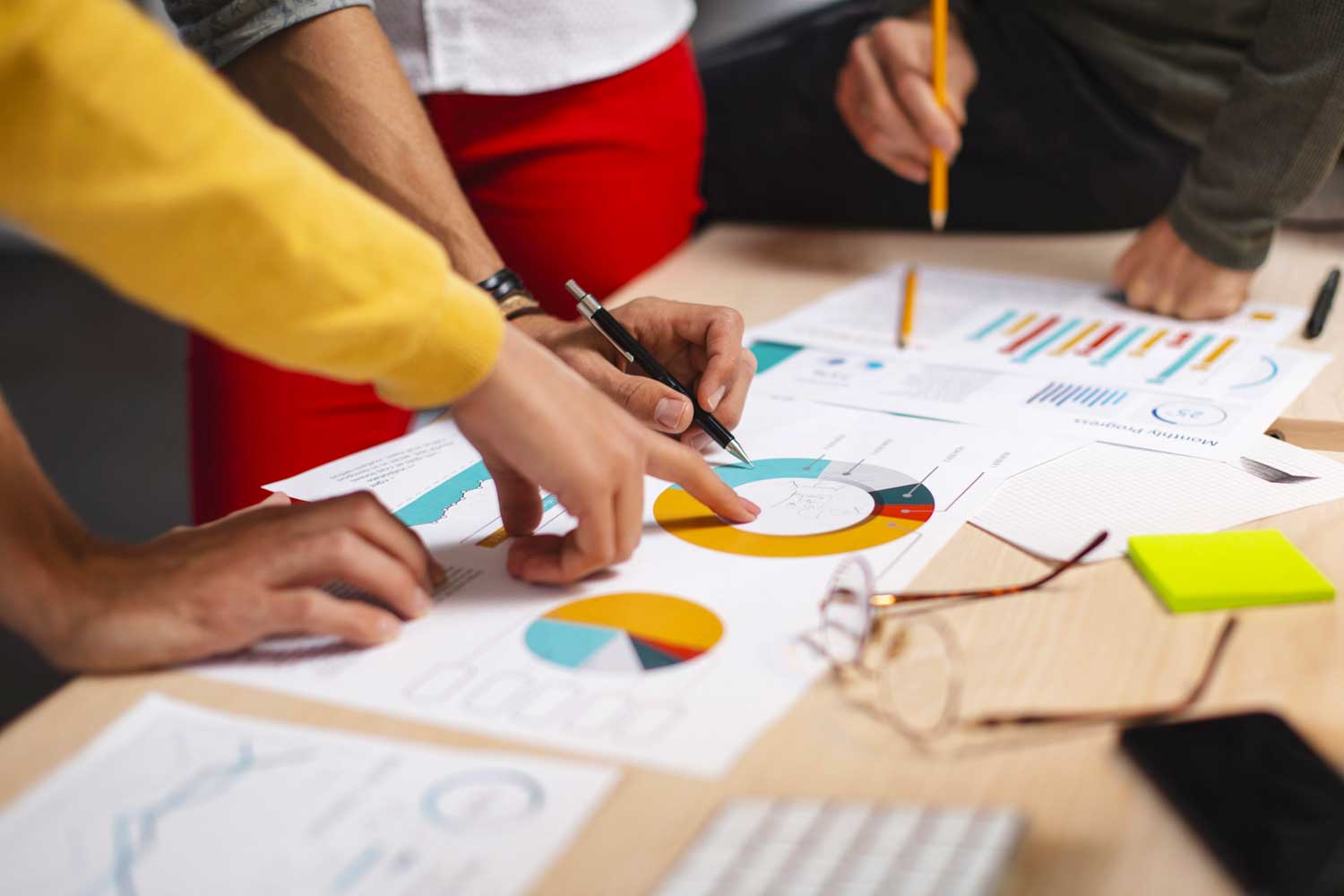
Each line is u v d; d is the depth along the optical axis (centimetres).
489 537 63
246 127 42
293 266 43
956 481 67
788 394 83
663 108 122
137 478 229
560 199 119
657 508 65
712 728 45
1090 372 84
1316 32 83
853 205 124
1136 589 54
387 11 105
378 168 84
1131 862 37
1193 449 70
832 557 58
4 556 51
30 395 273
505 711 47
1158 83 106
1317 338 88
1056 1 110
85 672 51
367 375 48
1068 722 44
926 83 104
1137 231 119
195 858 39
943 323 97
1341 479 65
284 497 69
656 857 38
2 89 37
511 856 38
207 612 51
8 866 39
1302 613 51
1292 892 35
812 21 136
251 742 45
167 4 85
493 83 110
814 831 38
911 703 46
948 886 35
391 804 41
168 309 44
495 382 50
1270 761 41
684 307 80
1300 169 87
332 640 53
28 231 42
